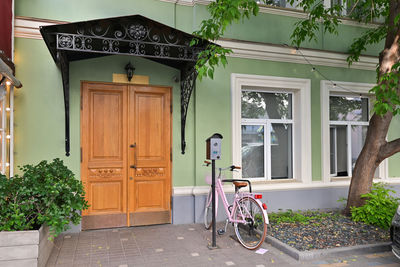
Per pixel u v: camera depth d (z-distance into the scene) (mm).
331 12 5555
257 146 5883
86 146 4711
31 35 4473
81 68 4691
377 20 6621
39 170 3482
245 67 5566
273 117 5996
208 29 4117
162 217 5074
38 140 4480
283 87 5770
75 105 4660
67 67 4434
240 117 5496
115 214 4828
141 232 4645
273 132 6012
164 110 5160
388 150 4984
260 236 4262
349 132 6504
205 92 5309
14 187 3264
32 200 3217
